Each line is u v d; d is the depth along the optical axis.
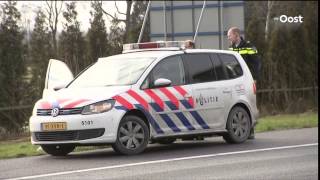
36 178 22.00
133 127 27.28
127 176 22.05
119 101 26.77
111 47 43.22
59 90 28.44
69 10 42.84
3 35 40.22
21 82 40.91
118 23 44.53
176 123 28.83
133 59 29.44
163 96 28.38
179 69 29.55
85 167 24.19
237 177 21.73
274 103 54.97
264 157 26.23
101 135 26.23
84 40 42.88
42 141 26.73
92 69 29.75
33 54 41.50
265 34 54.91
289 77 55.78
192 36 49.09
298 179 21.33
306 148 28.83
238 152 27.91
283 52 55.44
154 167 23.94
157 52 29.92
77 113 26.22
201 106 29.84
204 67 30.59
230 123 31.20
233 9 49.03
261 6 60.03
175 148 30.08
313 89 56.91
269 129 38.91
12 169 24.25
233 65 32.12
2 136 36.69
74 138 26.16
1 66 40.09
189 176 21.94
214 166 24.05
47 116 26.59
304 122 42.53
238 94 31.67
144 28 45.34
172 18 49.34
